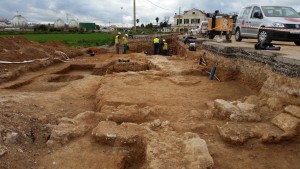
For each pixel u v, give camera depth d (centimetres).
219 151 499
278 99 654
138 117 643
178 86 998
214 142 533
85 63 1847
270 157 483
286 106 609
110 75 1204
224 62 1103
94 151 506
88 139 549
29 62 1541
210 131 579
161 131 564
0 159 434
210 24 2072
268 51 835
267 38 1133
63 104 841
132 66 1672
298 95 608
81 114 655
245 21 1330
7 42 1752
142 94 870
